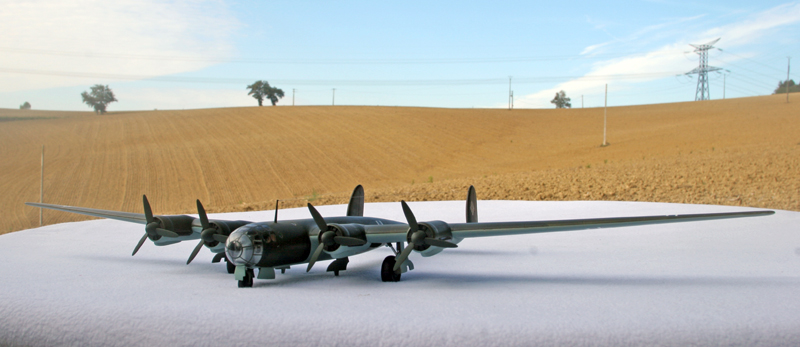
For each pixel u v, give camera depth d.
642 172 27.05
